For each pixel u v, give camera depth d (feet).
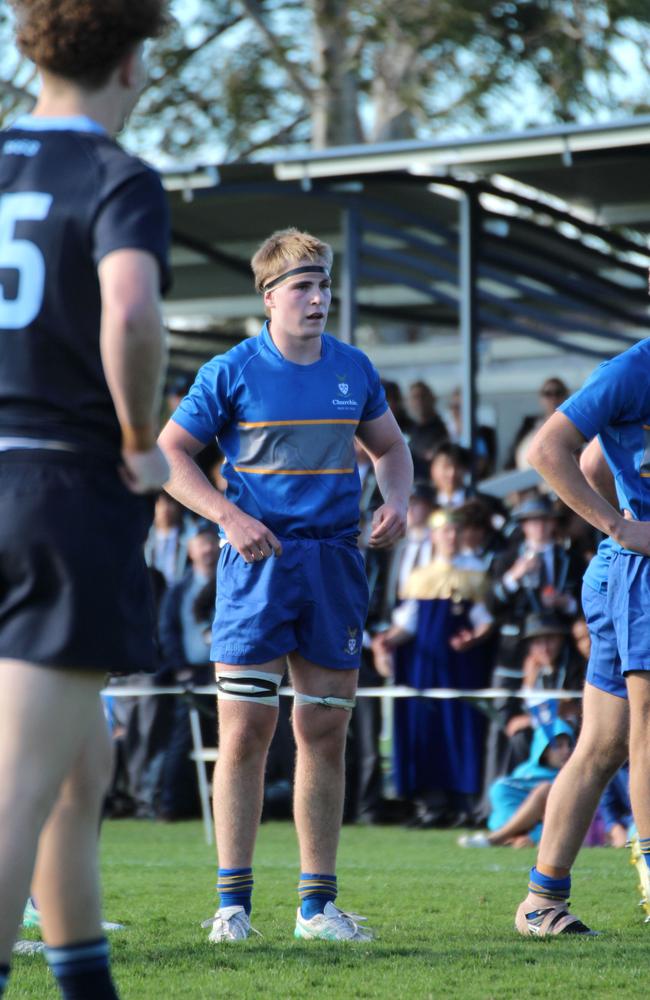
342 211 146.10
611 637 48.01
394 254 153.07
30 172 29.81
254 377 50.70
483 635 98.37
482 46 257.96
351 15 259.19
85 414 29.17
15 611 28.71
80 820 30.71
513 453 147.95
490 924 52.19
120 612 28.96
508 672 97.25
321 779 49.98
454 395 161.79
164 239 28.73
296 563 49.90
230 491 51.19
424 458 123.03
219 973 41.29
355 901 58.80
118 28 30.17
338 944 46.98
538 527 98.02
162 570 113.50
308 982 39.88
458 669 98.58
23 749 28.14
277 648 49.90
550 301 173.17
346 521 50.96
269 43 276.62
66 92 30.78
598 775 49.11
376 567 104.73
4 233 29.48
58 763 28.60
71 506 28.60
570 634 95.40
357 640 50.90
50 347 29.04
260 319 229.04
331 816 50.03
